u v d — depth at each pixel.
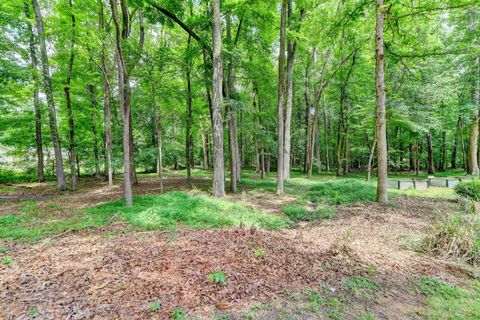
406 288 3.22
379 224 6.20
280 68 10.70
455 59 14.39
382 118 8.62
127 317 2.59
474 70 14.20
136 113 15.52
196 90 15.13
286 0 10.23
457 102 17.14
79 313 2.65
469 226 4.68
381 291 3.15
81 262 3.88
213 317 2.61
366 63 17.16
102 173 21.33
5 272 3.54
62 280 3.32
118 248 4.49
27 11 12.24
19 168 19.11
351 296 3.04
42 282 3.26
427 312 2.72
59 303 2.82
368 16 11.94
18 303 2.81
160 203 8.24
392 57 11.20
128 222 6.29
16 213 7.36
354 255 4.15
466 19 11.88
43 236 5.18
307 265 3.85
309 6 12.94
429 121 14.12
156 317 2.59
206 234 5.36
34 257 4.08
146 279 3.35
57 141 12.55
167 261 3.90
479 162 17.91
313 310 2.76
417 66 12.97
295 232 5.86
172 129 19.47
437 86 13.27
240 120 17.72
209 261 3.91
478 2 7.83
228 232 5.49
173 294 3.01
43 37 11.48
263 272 3.59
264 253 4.25
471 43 12.57
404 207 7.93
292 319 2.60
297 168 30.38
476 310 2.75
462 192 9.23
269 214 7.68
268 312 2.71
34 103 14.30
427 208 7.75
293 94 21.83
